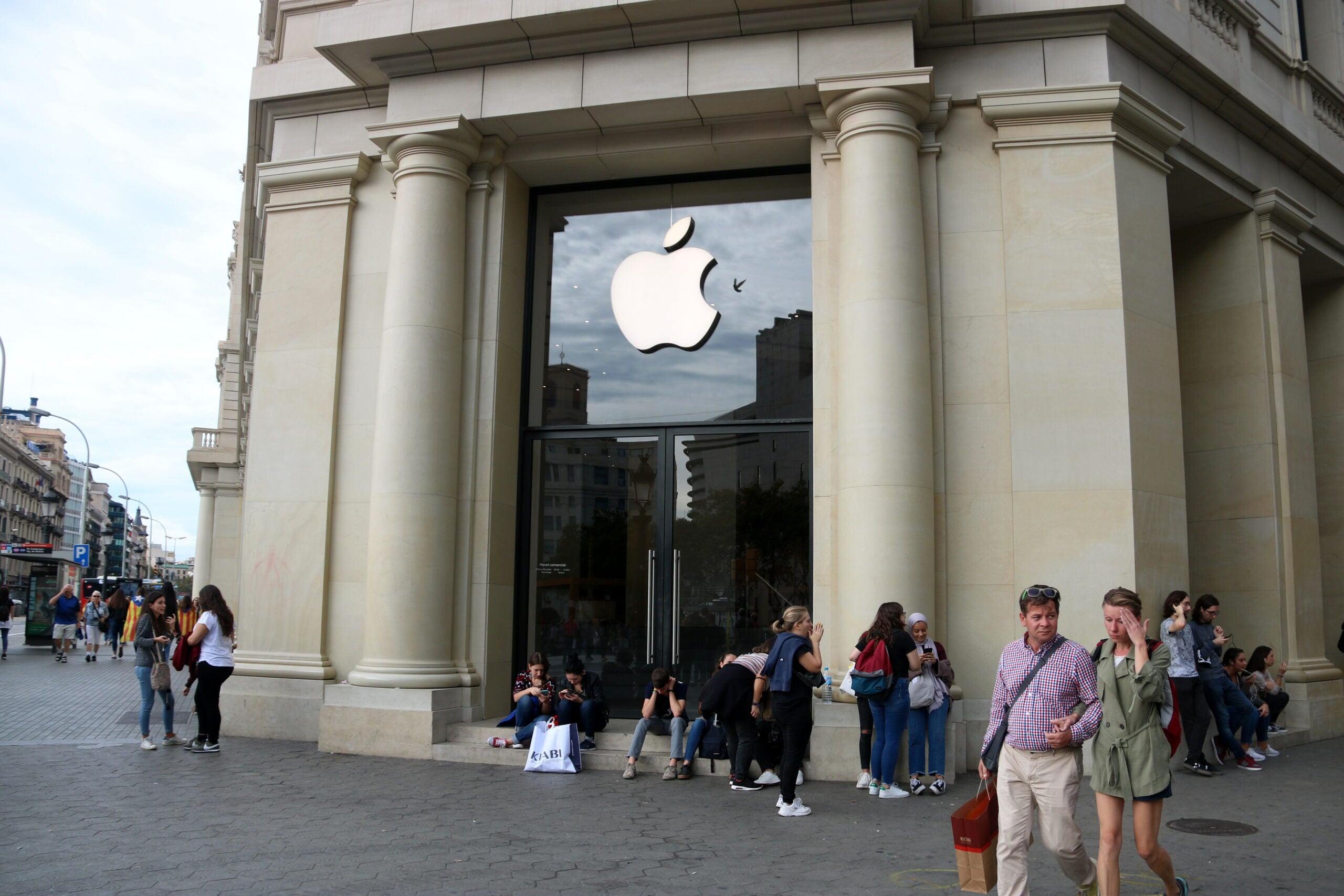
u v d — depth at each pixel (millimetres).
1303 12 15203
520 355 11328
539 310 11469
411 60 10586
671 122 10438
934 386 9484
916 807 7344
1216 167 11367
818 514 9562
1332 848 6078
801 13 9648
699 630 10523
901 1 9398
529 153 10930
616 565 10867
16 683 16016
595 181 11477
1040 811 4395
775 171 11094
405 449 10055
